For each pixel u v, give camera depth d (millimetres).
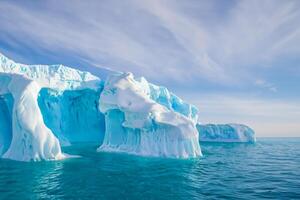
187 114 47375
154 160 24844
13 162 20688
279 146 61281
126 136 31062
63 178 16156
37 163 20531
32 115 21984
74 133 45219
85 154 28125
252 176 19172
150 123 27406
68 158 23828
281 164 26641
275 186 15883
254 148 50250
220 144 58844
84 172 18281
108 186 14602
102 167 20531
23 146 21641
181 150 26250
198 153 28062
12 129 24594
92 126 48219
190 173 19141
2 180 15195
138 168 20578
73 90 43625
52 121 39156
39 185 14289
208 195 13375
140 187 14578
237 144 60938
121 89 31859
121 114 31969
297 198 13195
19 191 13039
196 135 27500
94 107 47438
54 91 40000
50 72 42594
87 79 47688
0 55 36281
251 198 13094
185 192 13766
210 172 20062
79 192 13156
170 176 17844
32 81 23719
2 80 25594
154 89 47625
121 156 27047
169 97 50281
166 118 27969
